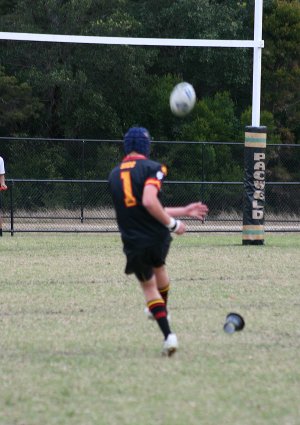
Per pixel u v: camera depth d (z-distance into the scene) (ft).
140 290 108.47
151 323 86.89
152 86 330.95
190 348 75.41
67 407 57.31
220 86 351.25
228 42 174.40
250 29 342.85
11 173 236.43
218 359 71.46
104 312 92.99
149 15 333.01
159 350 74.59
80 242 174.19
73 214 229.86
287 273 127.03
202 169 220.84
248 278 120.88
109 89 320.70
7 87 303.07
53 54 313.73
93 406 57.57
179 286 112.06
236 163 252.62
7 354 72.90
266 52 337.72
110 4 326.44
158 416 55.36
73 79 309.63
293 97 347.56
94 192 231.71
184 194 241.35
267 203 252.62
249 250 160.56
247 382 64.18
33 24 318.45
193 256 148.05
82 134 325.83
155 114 327.67
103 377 65.16
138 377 65.16
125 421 54.24
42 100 322.75
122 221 71.46
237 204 242.37
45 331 82.48
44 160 238.27
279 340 79.30
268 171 266.57
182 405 57.98
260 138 171.53
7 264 134.10
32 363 69.67
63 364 69.31
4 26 314.35
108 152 240.94
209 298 102.53
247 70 339.98
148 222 70.74
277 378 65.46
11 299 100.99
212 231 201.98
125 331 82.64
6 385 62.75
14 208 228.02
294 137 351.67
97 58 309.63
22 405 57.77
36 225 220.84
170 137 331.16
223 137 320.91
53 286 111.55
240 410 56.95
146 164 71.00
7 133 325.83
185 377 65.31
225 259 144.15
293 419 55.21
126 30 315.37
